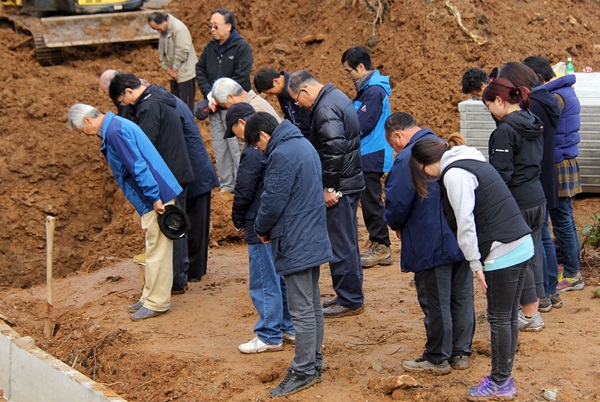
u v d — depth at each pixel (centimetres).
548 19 1280
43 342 788
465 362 615
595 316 691
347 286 725
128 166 721
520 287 550
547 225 693
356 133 699
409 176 564
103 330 757
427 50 1225
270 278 664
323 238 589
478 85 723
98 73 1430
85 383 657
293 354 673
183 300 809
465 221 521
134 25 1459
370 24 1299
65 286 918
